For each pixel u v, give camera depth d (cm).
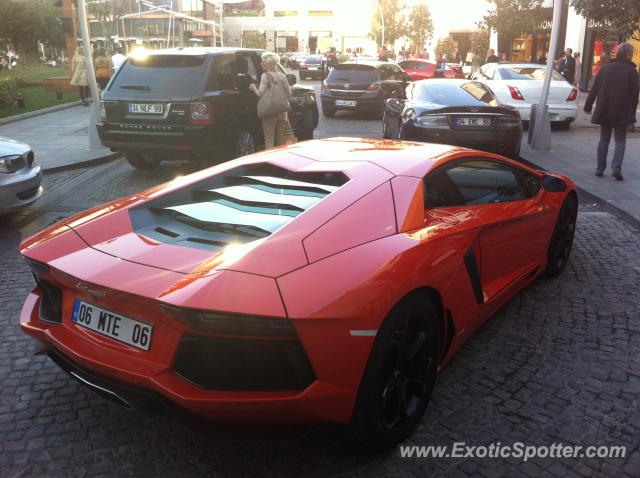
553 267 453
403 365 260
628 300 422
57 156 980
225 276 218
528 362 336
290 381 216
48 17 2670
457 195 329
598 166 801
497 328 379
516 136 844
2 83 1600
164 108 775
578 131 1309
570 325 383
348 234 251
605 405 294
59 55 3500
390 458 255
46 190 778
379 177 293
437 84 943
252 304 206
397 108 1015
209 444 266
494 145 833
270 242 241
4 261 513
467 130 828
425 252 264
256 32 6931
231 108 816
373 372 232
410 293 250
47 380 322
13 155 592
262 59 827
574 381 316
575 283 454
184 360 218
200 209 289
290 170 315
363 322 223
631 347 353
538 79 1361
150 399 224
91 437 272
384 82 1608
